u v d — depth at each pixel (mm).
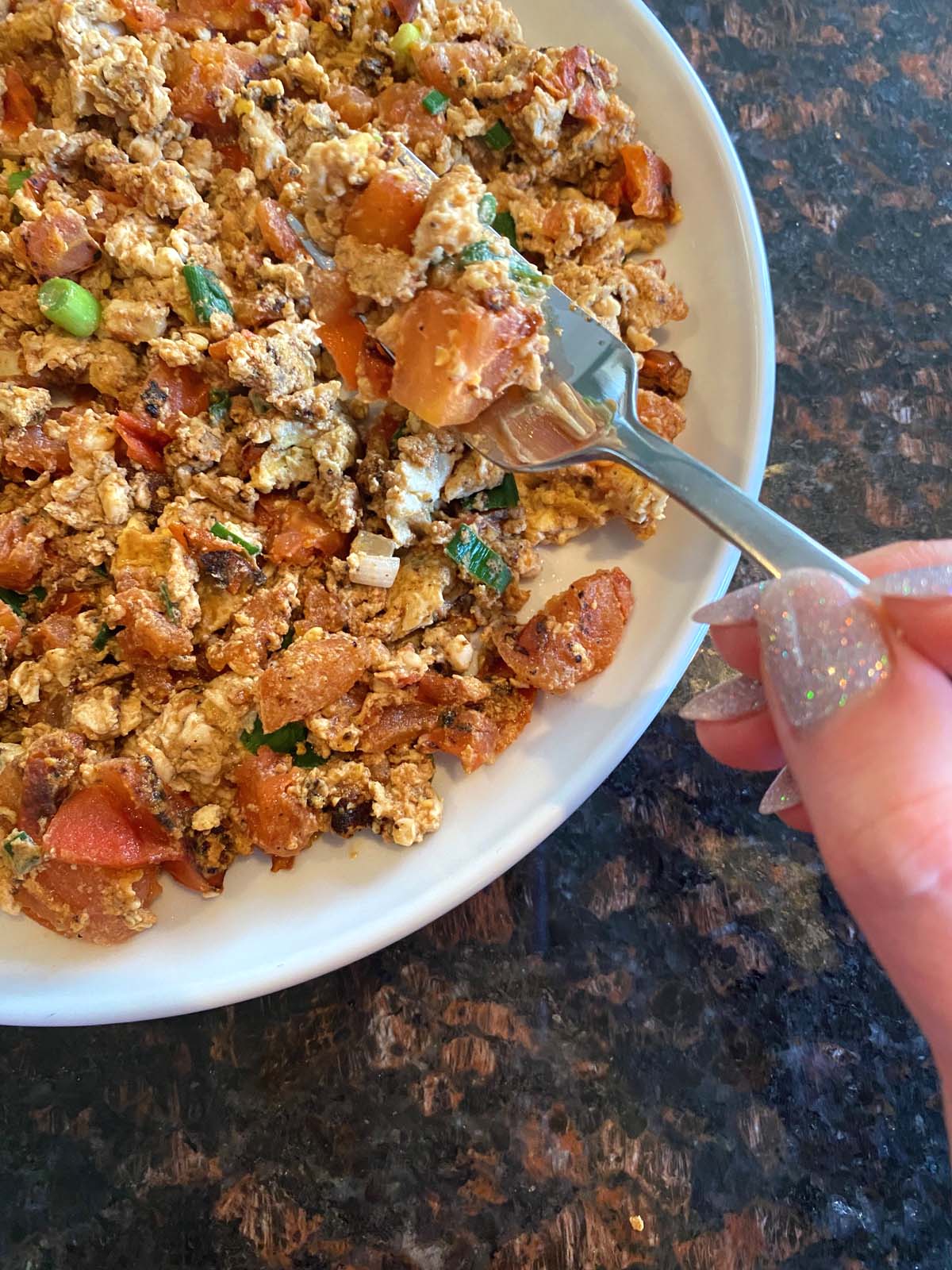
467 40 206
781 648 122
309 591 189
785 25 236
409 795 178
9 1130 183
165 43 202
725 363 191
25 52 204
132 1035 187
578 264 199
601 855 194
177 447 190
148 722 186
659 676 178
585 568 194
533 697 183
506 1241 177
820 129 230
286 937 173
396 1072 184
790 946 190
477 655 191
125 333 192
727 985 188
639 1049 185
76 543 188
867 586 124
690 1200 179
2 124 202
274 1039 186
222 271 197
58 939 176
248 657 182
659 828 195
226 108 200
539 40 209
